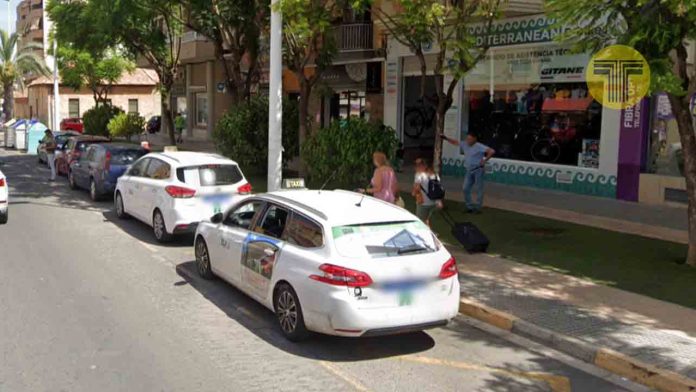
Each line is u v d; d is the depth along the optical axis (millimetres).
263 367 6398
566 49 16891
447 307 6887
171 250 11609
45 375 6012
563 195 16594
